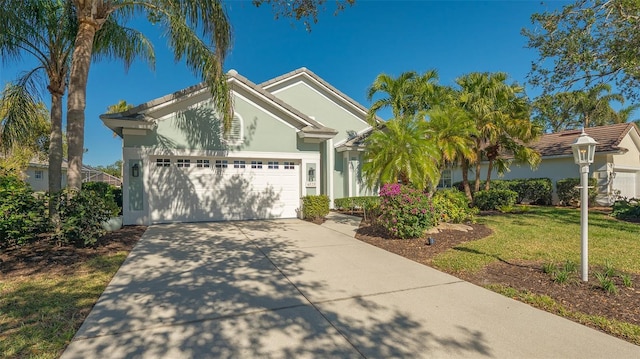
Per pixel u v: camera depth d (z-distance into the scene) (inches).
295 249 292.4
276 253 276.8
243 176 481.7
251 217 485.1
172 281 201.8
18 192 257.0
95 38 381.7
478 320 148.4
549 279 199.5
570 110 981.8
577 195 674.2
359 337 133.0
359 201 592.1
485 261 244.5
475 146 559.2
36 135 624.4
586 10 363.3
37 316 150.3
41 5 330.3
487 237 334.6
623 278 187.0
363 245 310.5
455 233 346.6
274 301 170.6
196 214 456.8
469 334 135.2
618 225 410.3
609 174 666.2
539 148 788.6
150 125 413.7
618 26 367.2
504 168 693.9
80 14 318.3
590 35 384.5
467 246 293.3
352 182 636.7
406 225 318.7
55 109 353.7
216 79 374.0
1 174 303.7
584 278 191.3
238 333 135.6
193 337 131.9
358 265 241.1
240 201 480.1
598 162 681.0
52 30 346.9
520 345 126.3
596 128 788.0
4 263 232.2
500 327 141.5
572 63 400.5
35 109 401.7
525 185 746.8
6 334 132.6
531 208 636.7
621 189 723.4
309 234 366.6
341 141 681.6
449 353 121.0
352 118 700.7
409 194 331.0
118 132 443.5
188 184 453.1
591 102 904.9
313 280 205.6
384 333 136.2
